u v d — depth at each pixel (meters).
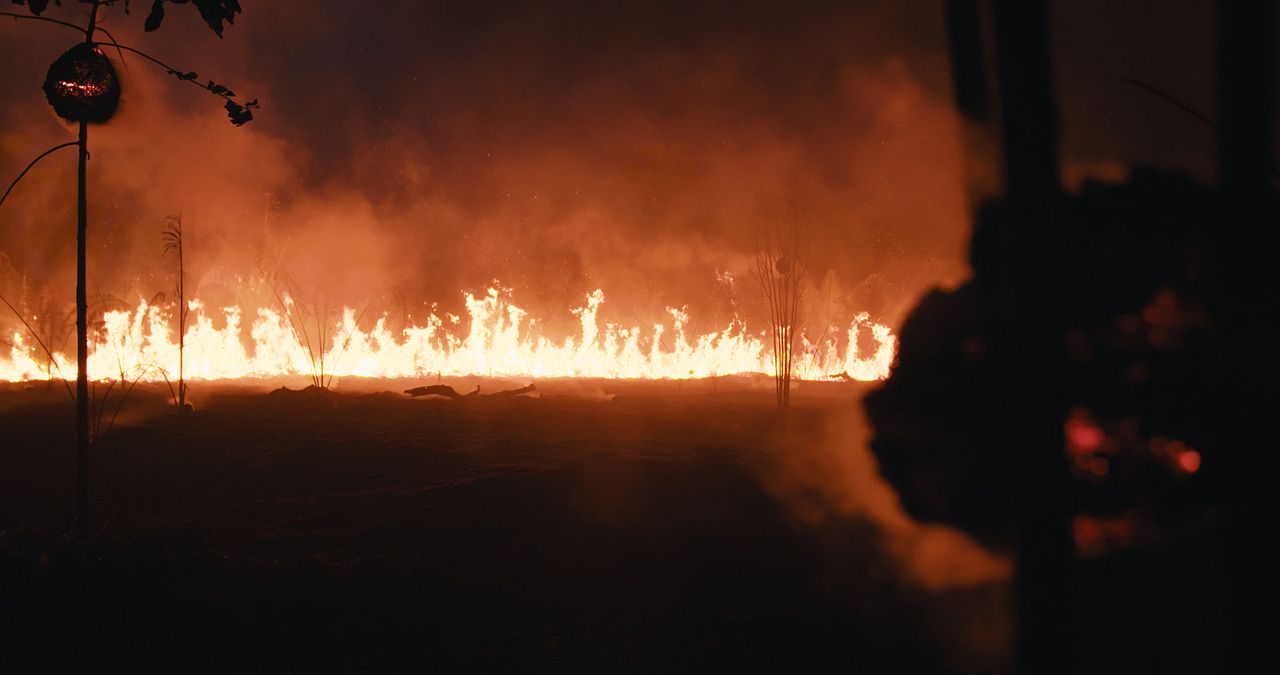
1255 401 1.60
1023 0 1.73
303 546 6.02
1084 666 3.15
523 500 7.25
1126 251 1.74
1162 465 1.67
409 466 9.25
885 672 4.00
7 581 4.95
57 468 9.13
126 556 5.26
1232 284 1.63
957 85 1.92
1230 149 1.65
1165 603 3.64
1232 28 1.65
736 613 4.81
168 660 4.11
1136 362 1.69
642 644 4.42
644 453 9.70
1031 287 1.71
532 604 4.98
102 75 6.28
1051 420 1.70
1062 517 1.71
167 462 9.41
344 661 4.16
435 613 4.75
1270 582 1.56
